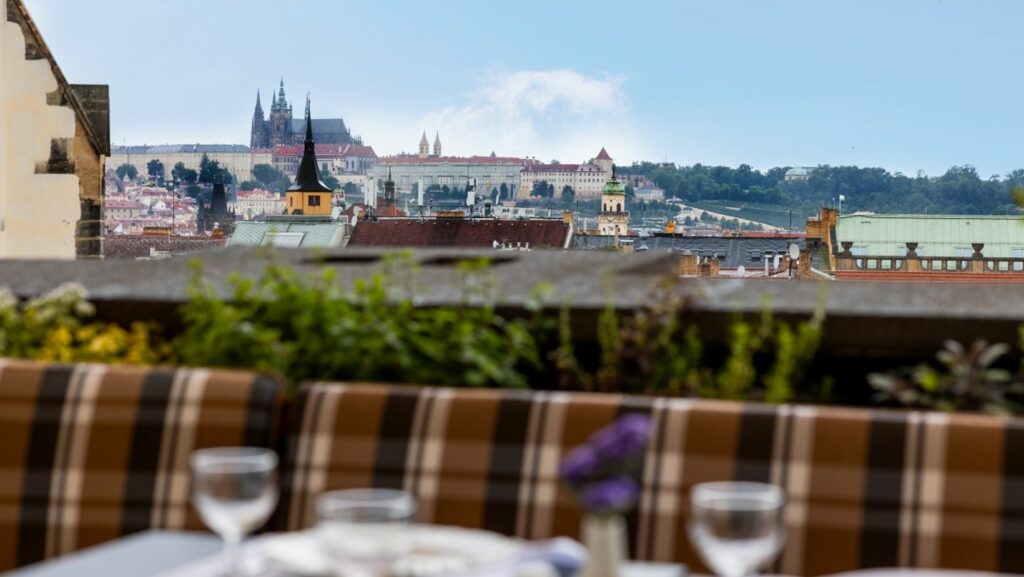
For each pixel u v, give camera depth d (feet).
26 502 13.83
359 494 10.36
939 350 16.06
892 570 12.09
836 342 16.25
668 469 12.64
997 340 15.88
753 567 9.20
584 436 12.90
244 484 10.02
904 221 451.53
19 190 74.69
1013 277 437.99
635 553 12.57
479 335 16.79
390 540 8.91
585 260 19.27
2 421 14.01
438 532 10.77
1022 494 12.01
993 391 15.47
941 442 12.27
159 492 13.62
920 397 15.56
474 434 13.15
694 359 16.48
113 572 10.62
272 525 13.42
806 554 12.30
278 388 13.87
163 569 10.67
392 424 13.34
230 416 13.65
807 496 12.37
